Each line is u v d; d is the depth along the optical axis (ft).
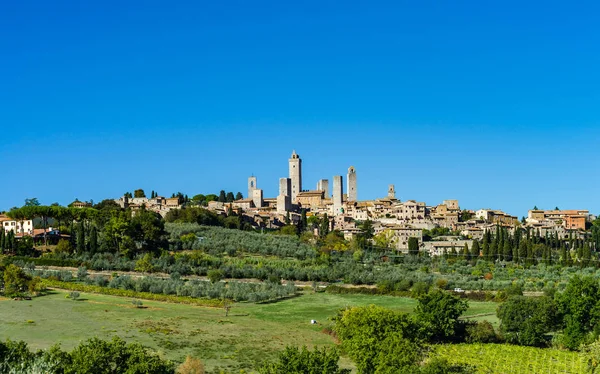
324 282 623.77
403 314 374.63
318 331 420.77
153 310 452.35
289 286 572.51
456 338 424.87
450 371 334.65
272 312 480.23
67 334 362.74
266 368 282.97
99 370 252.21
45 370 232.32
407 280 599.16
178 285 530.68
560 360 380.17
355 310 380.58
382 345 314.76
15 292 467.93
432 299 422.82
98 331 374.63
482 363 364.38
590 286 422.82
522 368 359.25
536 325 414.21
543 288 592.60
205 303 492.54
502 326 426.51
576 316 417.28
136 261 627.05
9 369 227.20
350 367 339.98
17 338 346.13
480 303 537.65
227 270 612.70
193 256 649.20
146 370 252.62
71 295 473.67
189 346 357.61
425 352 371.56
